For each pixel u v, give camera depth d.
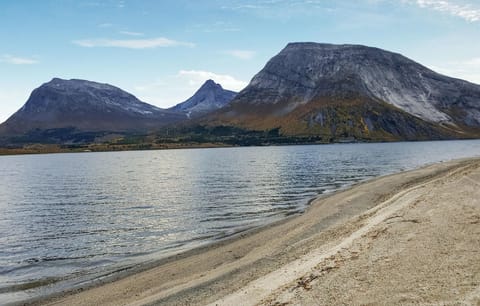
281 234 34.09
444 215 27.53
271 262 24.92
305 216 41.88
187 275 25.06
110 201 61.47
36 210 55.09
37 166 166.88
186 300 20.06
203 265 27.08
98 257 31.38
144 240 36.31
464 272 17.50
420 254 20.48
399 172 85.56
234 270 24.23
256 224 40.78
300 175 91.12
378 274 18.81
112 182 91.25
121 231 40.34
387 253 21.45
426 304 15.34
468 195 34.12
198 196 63.06
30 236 39.34
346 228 30.88
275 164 130.88
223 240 34.47
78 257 31.55
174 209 52.06
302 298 17.67
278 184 75.19
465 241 21.39
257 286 20.45
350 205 44.84
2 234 40.34
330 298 17.17
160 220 45.22
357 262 20.88
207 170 115.12
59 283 25.61
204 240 35.16
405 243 22.61
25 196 70.50
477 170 55.28
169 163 158.50
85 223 45.12
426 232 24.08
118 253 32.31
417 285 17.00
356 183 70.88
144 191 72.12
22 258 31.67
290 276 21.00
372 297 16.58
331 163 126.62
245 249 30.31
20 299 23.05
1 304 22.39
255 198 58.91
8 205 60.16
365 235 26.02
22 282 26.00
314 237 30.47
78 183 91.75
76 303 21.89
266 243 31.38
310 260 23.34
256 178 88.00
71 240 37.31
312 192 62.78
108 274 26.95
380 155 164.12
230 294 19.95
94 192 73.69
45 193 74.25
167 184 82.50
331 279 19.19
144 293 22.34
